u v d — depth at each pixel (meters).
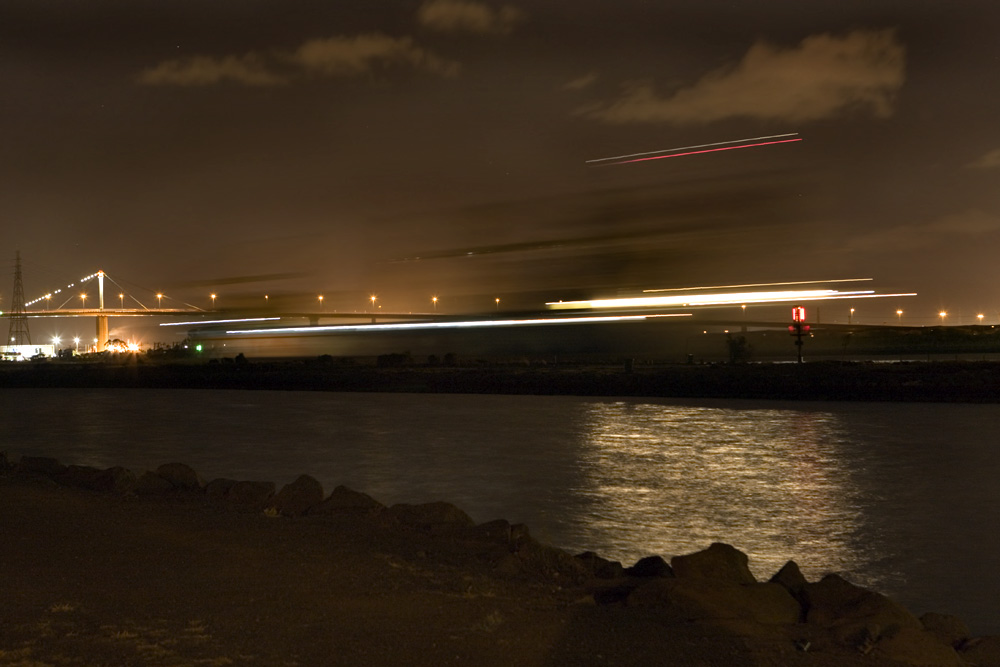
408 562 9.05
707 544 13.77
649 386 51.72
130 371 83.56
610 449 26.23
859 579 11.73
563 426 33.44
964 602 10.70
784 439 28.14
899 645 6.45
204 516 11.31
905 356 90.38
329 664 5.77
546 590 8.17
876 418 34.47
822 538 14.20
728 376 52.19
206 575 8.18
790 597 7.64
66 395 62.06
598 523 15.48
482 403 46.59
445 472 21.89
